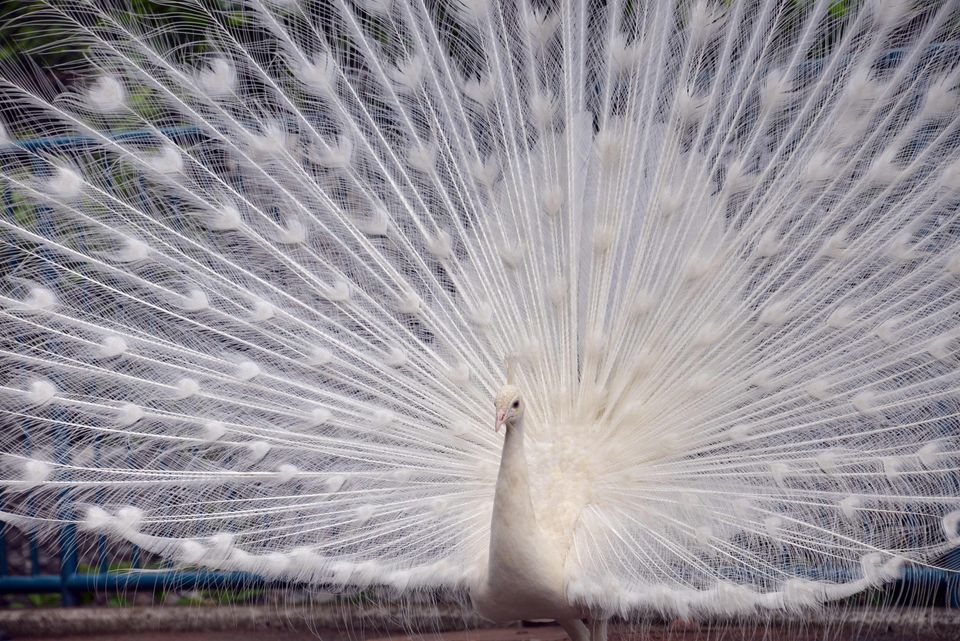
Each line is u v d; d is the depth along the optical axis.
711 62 8.69
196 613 11.95
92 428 8.39
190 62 9.34
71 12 8.65
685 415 8.48
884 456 7.92
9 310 8.36
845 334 8.25
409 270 9.01
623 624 10.45
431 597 9.70
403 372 8.86
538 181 8.90
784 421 8.30
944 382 7.98
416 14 8.98
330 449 8.62
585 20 8.85
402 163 9.03
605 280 8.70
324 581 8.11
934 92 7.83
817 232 8.33
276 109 8.98
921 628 9.73
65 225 8.68
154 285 8.55
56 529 8.27
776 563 7.64
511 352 8.81
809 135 8.38
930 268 8.05
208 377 8.59
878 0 8.07
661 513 8.09
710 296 8.58
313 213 8.91
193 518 8.32
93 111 8.52
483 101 8.95
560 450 8.59
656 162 8.76
